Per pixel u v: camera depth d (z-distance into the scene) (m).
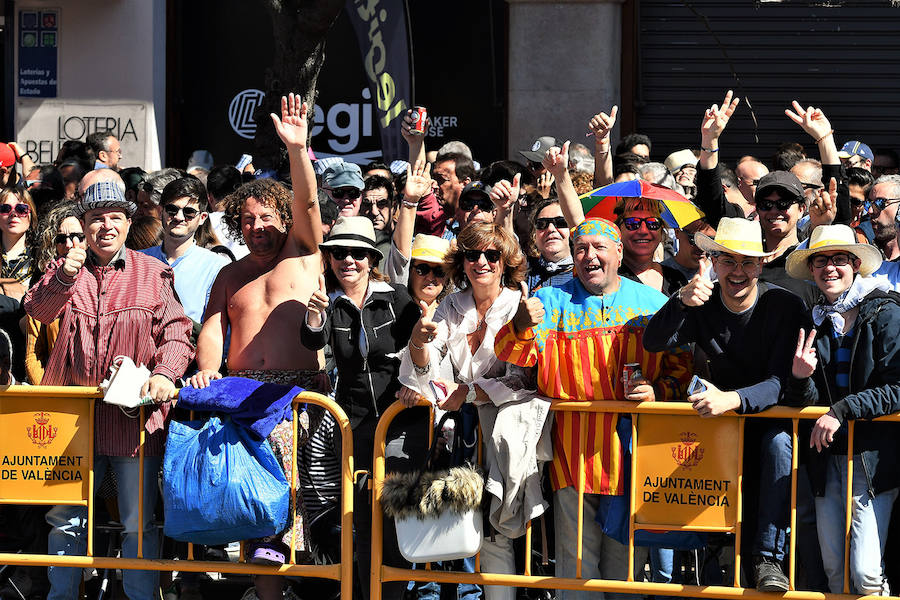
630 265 16.72
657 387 14.32
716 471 13.94
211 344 15.42
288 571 14.58
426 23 33.50
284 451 14.70
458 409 14.41
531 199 19.39
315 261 15.59
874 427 13.80
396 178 23.66
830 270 14.06
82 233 16.25
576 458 14.18
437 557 13.90
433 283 16.73
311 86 25.09
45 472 14.93
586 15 32.19
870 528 13.77
